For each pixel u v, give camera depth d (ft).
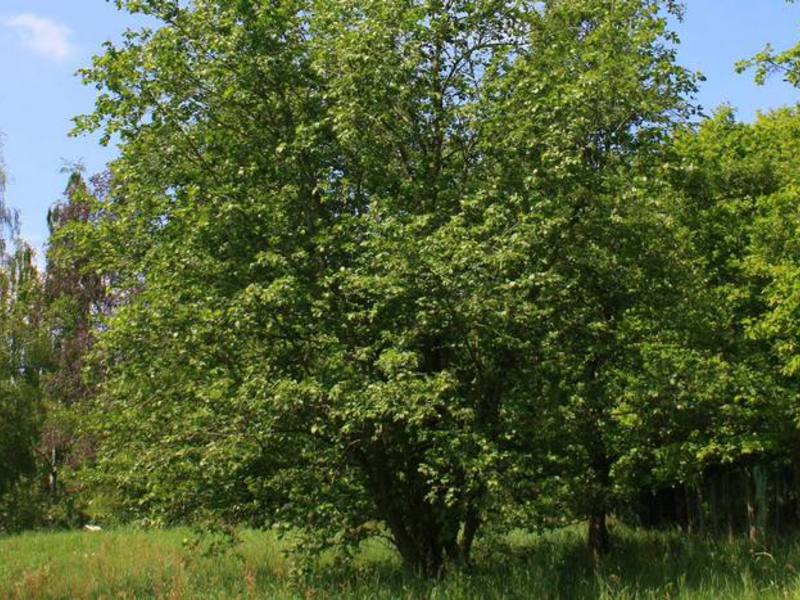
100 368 48.44
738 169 66.54
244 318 38.17
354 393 36.01
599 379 43.16
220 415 40.37
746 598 33.17
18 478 111.45
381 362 35.58
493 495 36.73
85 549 69.05
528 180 38.11
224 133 43.62
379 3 41.45
